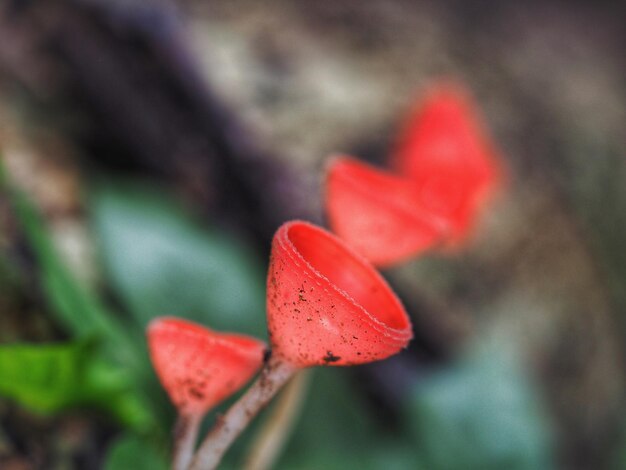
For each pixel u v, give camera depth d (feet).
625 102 1.62
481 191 0.71
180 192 0.99
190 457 0.54
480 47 1.47
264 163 1.02
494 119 1.29
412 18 1.42
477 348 0.84
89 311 0.71
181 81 0.99
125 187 0.81
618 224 1.29
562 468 1.03
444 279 1.05
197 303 0.77
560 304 1.14
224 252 0.80
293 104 1.13
